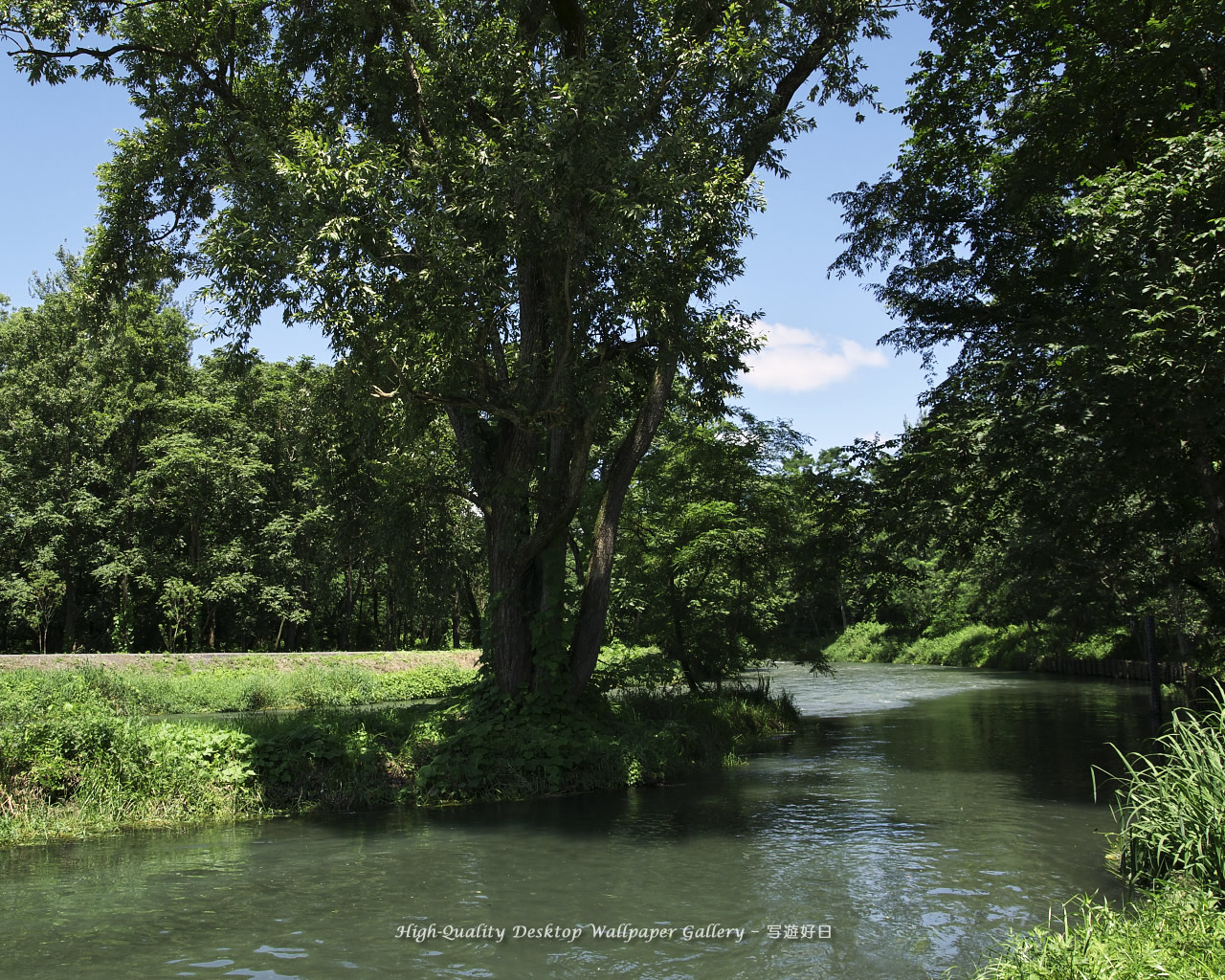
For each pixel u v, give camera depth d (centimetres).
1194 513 1673
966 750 1755
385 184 1188
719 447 2273
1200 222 1278
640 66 1461
